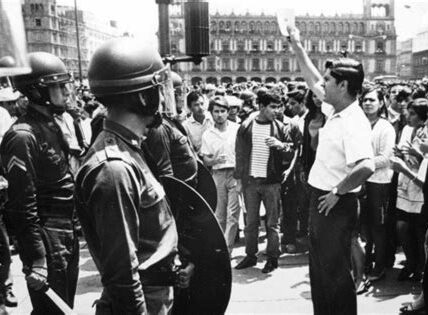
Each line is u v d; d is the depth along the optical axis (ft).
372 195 15.02
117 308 5.12
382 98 19.76
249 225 16.99
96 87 5.54
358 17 279.69
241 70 277.85
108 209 4.97
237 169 17.08
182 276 6.17
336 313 10.37
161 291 6.25
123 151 5.38
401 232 15.23
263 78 279.28
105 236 5.00
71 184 9.26
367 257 16.01
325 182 10.28
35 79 8.57
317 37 279.08
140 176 5.46
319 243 10.37
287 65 278.67
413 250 15.19
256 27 276.21
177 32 210.79
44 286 8.29
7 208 8.41
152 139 9.75
